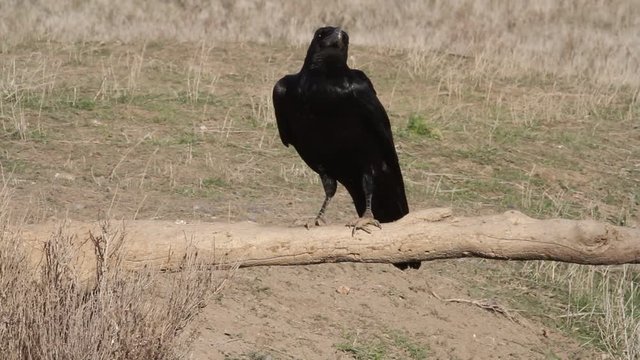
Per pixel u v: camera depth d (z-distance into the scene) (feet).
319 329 34.83
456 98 64.44
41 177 43.42
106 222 25.93
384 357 34.09
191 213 41.39
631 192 52.54
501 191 50.24
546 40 88.07
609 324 40.22
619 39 90.63
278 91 30.17
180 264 25.93
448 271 41.86
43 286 25.55
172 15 89.51
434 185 49.73
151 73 62.80
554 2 103.65
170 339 26.02
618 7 104.17
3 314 25.17
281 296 36.04
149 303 27.71
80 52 66.49
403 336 35.86
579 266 44.37
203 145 50.62
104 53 67.31
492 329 38.22
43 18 81.20
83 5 90.53
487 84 68.18
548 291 42.47
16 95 53.83
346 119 29.19
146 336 25.50
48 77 58.34
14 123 49.70
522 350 37.37
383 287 38.70
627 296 43.55
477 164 53.42
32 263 26.30
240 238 25.46
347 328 35.35
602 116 64.08
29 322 25.08
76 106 53.88
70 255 25.72
